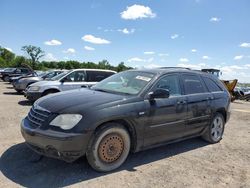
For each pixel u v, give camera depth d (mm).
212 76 7020
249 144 6898
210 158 5699
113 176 4512
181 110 5648
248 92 27328
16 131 6828
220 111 6887
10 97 15000
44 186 4059
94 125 4324
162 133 5328
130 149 5031
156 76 5504
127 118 4699
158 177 4594
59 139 4117
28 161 4902
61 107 4426
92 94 5098
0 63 112438
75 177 4387
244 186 4457
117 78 5957
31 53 102000
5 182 4113
